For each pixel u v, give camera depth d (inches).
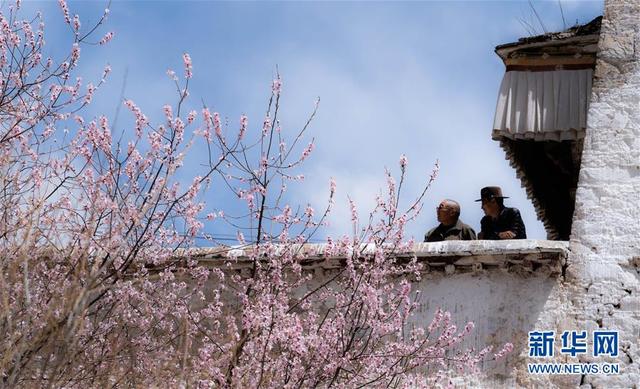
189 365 393.4
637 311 431.5
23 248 339.6
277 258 413.4
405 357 421.4
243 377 381.4
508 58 526.9
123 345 385.1
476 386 431.5
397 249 436.1
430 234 483.2
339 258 432.1
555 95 516.1
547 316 437.7
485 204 493.0
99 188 377.1
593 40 513.7
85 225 375.2
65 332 327.9
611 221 450.0
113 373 370.6
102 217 376.5
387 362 409.7
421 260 451.8
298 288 454.0
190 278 449.1
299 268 419.2
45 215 375.9
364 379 400.8
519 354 434.0
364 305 407.5
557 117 513.7
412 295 451.5
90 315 394.0
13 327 339.9
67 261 370.6
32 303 347.3
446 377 433.7
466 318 444.5
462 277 450.6
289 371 388.2
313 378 387.2
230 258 443.5
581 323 434.0
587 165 464.1
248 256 436.8
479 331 441.1
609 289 437.4
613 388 421.7
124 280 407.2
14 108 390.9
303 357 392.2
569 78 516.7
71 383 366.3
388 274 448.1
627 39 484.1
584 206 455.8
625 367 424.2
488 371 434.0
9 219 372.5
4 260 354.3
